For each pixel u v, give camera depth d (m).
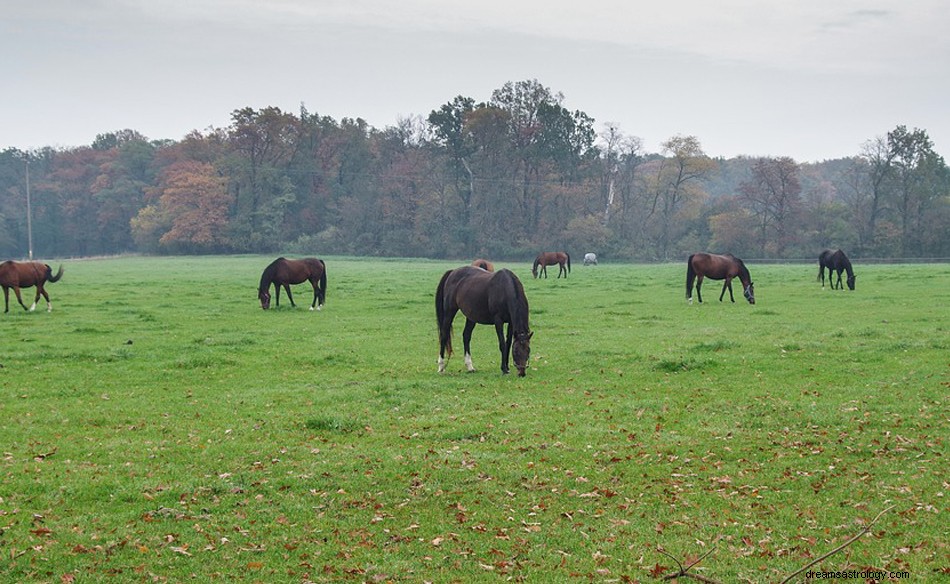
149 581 6.49
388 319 26.20
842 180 127.94
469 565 6.80
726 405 12.26
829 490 8.42
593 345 19.03
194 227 100.81
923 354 16.31
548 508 8.06
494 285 15.11
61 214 127.88
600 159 106.44
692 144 100.50
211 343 19.89
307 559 6.92
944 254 84.81
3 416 12.07
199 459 9.79
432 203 102.25
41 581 6.45
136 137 152.25
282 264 29.78
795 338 19.30
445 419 11.66
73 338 21.28
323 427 11.32
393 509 8.09
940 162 87.88
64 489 8.57
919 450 9.70
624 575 6.53
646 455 9.72
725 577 6.48
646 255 96.25
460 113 101.31
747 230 92.81
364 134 118.19
